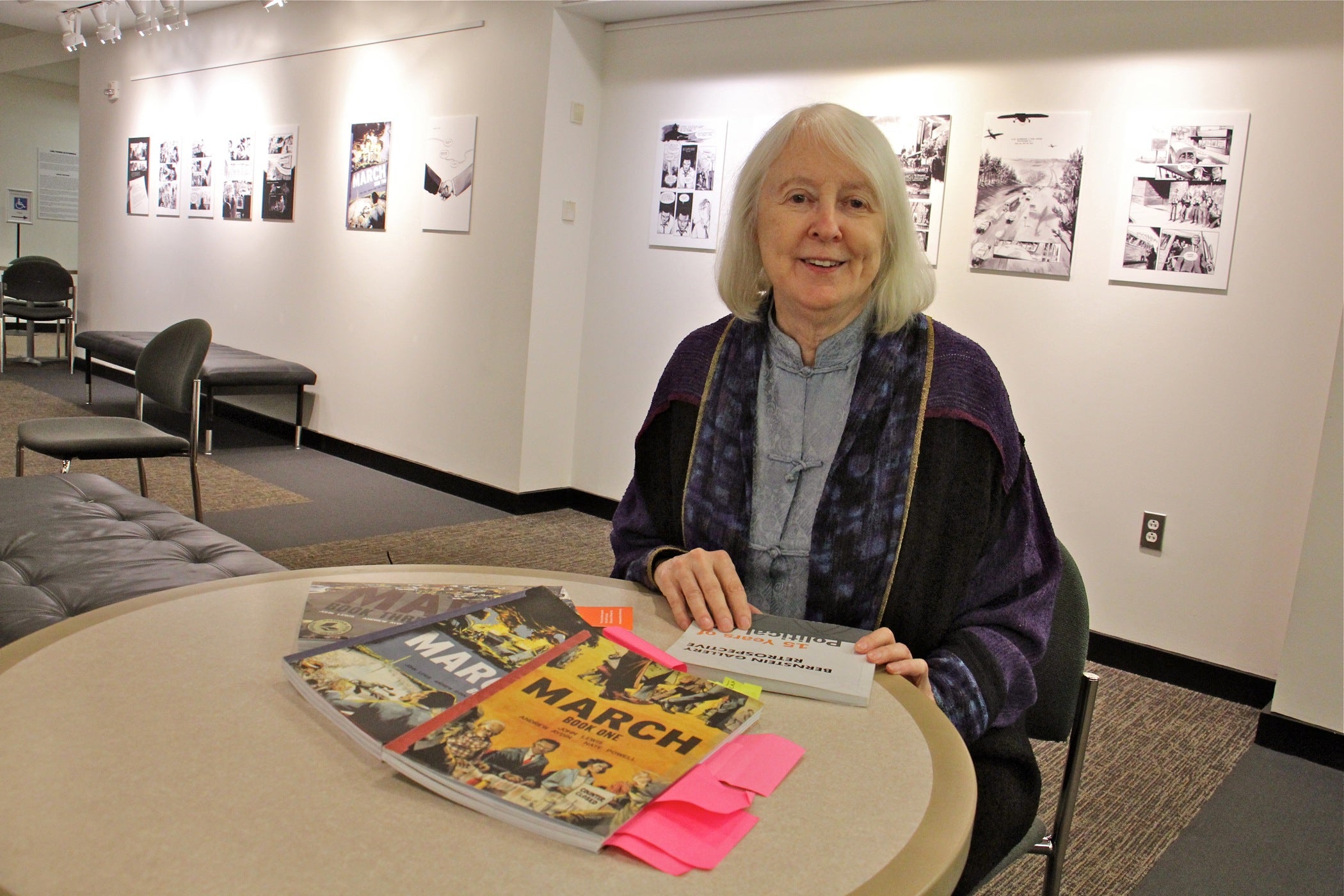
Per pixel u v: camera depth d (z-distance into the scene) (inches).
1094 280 139.6
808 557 53.2
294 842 26.4
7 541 92.7
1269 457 126.6
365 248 234.2
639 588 53.4
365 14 229.8
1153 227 133.8
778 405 55.1
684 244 188.2
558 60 191.5
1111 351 138.7
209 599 46.3
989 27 147.6
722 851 27.6
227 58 274.8
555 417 205.6
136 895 23.5
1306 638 114.0
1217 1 127.1
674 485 58.0
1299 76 121.9
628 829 28.0
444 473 217.2
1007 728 51.0
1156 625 137.1
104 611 43.8
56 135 440.1
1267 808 101.7
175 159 297.9
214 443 246.5
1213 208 128.9
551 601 44.4
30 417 257.9
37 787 28.0
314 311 250.1
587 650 38.6
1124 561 139.3
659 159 191.0
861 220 50.8
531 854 26.9
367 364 235.5
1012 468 51.6
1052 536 53.1
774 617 48.5
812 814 30.4
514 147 197.8
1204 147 129.0
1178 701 129.4
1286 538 125.9
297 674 34.9
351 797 29.0
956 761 35.0
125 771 29.3
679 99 187.8
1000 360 149.1
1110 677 136.3
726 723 34.1
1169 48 131.6
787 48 171.8
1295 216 123.1
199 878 24.4
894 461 51.6
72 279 361.4
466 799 28.7
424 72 216.4
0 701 33.6
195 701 34.5
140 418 164.4
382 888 24.7
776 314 56.3
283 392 251.0
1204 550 132.5
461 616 41.2
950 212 153.0
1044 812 97.1
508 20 197.5
